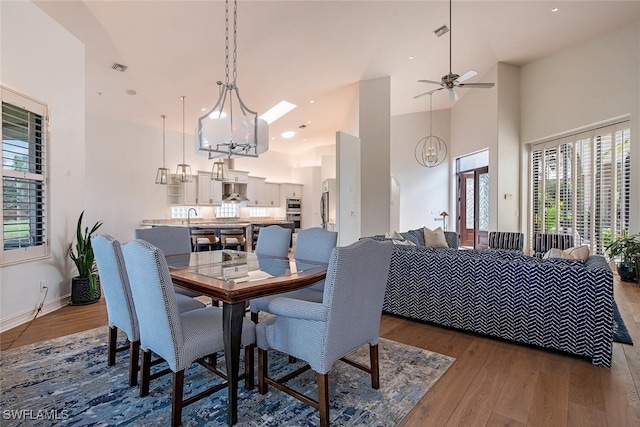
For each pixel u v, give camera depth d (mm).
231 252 3305
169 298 1602
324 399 1608
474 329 2873
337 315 1620
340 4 3930
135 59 4605
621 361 2402
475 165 7961
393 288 3326
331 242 2791
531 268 2594
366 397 1936
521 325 2648
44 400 1874
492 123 6742
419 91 7258
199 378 2150
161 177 7219
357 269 1672
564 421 1716
